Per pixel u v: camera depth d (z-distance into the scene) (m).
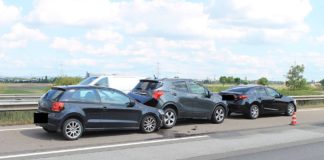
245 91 18.02
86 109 11.21
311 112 21.77
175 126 14.59
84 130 11.27
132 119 12.26
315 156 9.66
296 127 15.09
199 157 9.20
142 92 13.98
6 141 10.62
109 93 11.90
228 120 17.05
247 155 9.60
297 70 43.97
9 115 14.73
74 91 11.21
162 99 13.74
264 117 18.75
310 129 14.61
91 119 11.33
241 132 13.42
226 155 9.52
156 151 9.79
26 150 9.49
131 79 18.59
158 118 12.93
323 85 53.28
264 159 9.20
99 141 10.99
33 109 15.05
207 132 13.20
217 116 15.64
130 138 11.64
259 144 11.16
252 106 17.83
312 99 27.73
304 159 9.28
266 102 18.41
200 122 15.88
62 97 10.98
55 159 8.60
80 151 9.54
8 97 24.92
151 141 11.21
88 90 11.48
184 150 10.00
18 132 12.08
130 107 12.21
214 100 15.47
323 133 13.65
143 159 8.86
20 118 14.68
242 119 17.61
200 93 15.07
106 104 11.65
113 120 11.77
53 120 10.77
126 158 8.90
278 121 17.05
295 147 10.84
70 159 8.64
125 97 12.23
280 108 19.09
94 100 11.46
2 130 12.41
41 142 10.58
